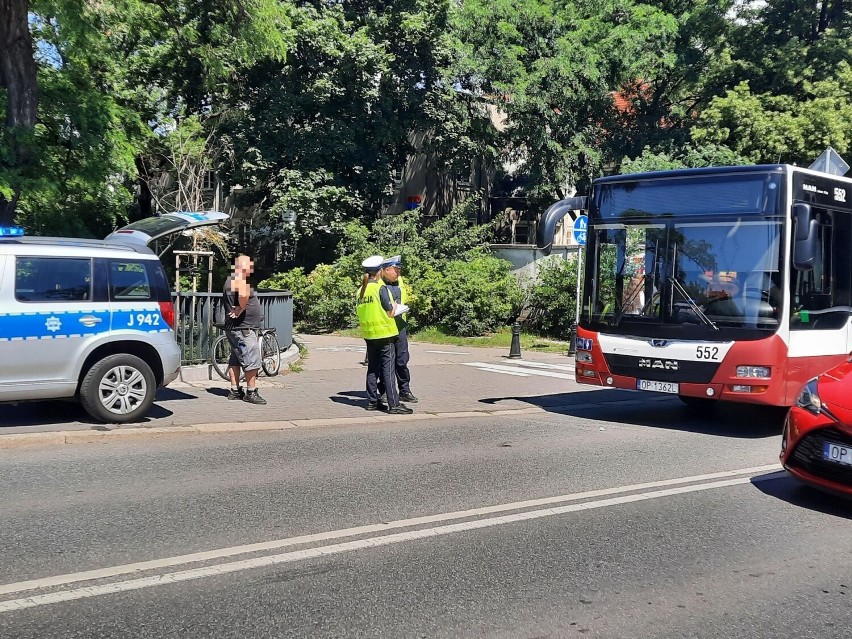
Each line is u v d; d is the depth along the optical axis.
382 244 24.41
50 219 17.83
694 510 6.21
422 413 10.55
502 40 26.16
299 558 4.89
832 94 26.28
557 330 22.09
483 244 24.69
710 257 9.53
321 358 16.17
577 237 15.83
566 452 8.40
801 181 9.42
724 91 29.42
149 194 27.20
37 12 14.16
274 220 26.95
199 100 26.92
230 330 10.50
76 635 3.77
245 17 15.50
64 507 5.83
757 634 3.98
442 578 4.62
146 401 8.88
